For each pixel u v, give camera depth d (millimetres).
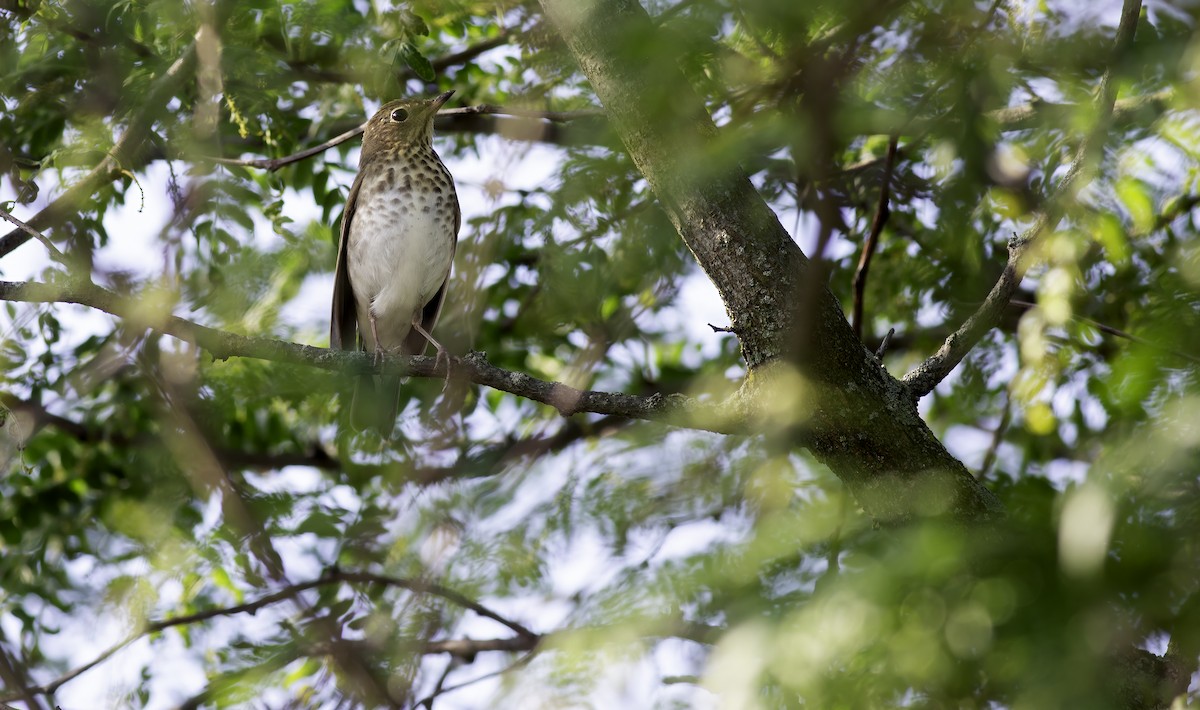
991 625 3715
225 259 9156
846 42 4020
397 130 12875
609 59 5344
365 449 10961
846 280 11969
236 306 8508
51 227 9773
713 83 4902
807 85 4027
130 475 11891
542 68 6605
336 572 9977
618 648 4344
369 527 9844
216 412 9992
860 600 3980
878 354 8000
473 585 5828
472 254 10062
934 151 6684
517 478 6000
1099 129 6531
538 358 13102
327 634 8273
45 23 10312
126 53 10484
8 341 10633
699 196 7066
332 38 10867
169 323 8383
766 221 7156
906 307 11812
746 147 4090
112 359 10281
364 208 12734
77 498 12383
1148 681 4781
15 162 10070
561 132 7590
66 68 10375
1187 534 3539
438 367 8938
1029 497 4176
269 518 9828
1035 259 8336
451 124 13406
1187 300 3953
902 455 7191
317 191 12523
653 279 7918
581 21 5508
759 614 4070
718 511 5051
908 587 3955
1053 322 8203
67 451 12328
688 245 7355
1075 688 3500
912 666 3893
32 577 11938
